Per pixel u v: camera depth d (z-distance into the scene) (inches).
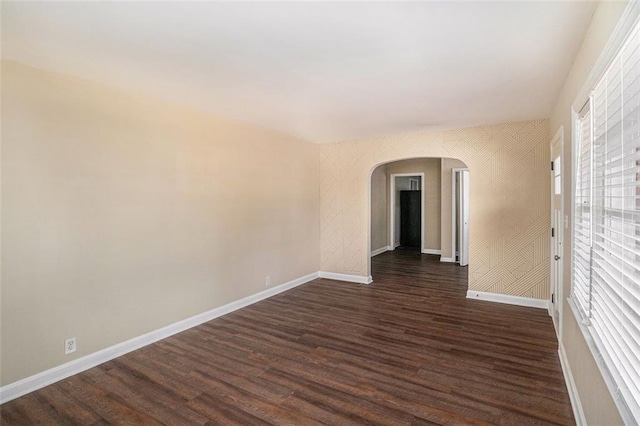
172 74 104.1
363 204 216.4
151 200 128.1
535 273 166.7
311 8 68.4
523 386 97.3
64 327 104.6
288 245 202.5
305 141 216.8
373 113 148.3
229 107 139.4
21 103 95.2
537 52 87.7
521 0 65.3
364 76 105.2
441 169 294.8
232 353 120.2
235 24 74.8
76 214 106.9
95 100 111.0
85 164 108.8
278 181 193.8
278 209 193.9
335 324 147.0
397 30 77.0
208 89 117.6
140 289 125.1
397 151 200.8
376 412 86.7
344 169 221.8
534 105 136.3
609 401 55.3
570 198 96.3
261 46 85.4
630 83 45.4
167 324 134.7
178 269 138.6
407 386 98.2
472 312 160.1
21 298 95.7
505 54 89.1
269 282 187.6
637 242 47.7
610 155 59.4
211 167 152.1
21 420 85.0
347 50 87.5
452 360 113.3
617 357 52.1
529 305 168.4
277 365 111.3
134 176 122.3
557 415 84.4
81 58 92.5
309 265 223.0
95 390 97.7
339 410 87.7
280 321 150.9
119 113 117.5
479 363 111.0
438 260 295.0
